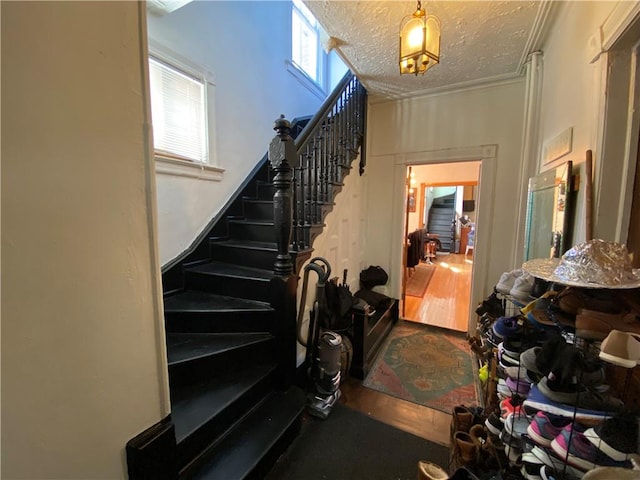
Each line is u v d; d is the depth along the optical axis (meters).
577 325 0.83
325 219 2.41
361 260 3.48
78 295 0.69
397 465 1.49
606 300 0.88
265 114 3.07
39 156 0.61
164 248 2.12
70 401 0.69
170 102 2.10
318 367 1.93
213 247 2.42
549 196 1.80
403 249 3.47
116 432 0.80
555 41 1.94
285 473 1.43
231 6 2.58
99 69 0.70
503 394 1.22
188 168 2.25
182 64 2.15
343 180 2.78
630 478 0.63
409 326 3.40
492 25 1.95
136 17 0.78
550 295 1.06
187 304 1.93
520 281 1.32
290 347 1.82
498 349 1.28
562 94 1.78
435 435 1.71
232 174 2.68
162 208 2.09
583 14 1.50
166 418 0.94
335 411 1.92
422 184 6.79
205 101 2.36
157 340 0.90
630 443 0.70
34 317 0.62
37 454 0.64
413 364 2.55
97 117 0.71
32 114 0.59
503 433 1.13
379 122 3.40
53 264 0.64
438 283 5.33
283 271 1.78
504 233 2.85
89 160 0.70
